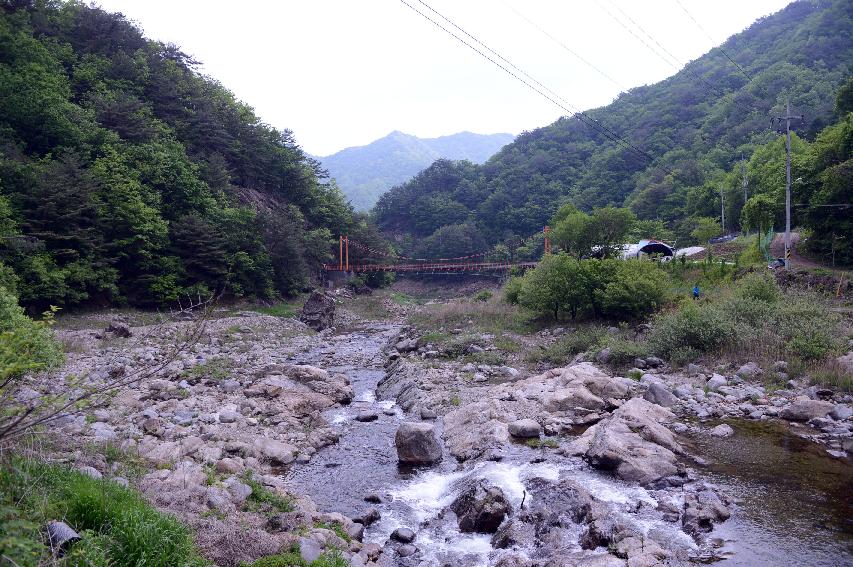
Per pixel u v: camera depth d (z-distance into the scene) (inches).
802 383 711.7
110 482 310.0
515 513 411.8
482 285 4579.2
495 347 1111.0
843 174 1450.5
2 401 236.2
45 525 234.7
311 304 1974.7
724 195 2987.2
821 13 5393.7
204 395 761.0
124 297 1793.8
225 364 1017.5
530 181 5713.6
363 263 3735.2
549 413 650.2
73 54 2491.4
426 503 458.0
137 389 756.0
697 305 1031.6
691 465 492.1
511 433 586.9
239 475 441.7
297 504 415.5
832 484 446.6
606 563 321.7
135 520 261.3
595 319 1259.8
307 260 2967.5
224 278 2101.4
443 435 626.5
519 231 5231.3
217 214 2274.9
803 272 1296.8
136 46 2893.7
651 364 866.1
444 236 5118.1
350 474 521.0
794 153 2513.5
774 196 1978.3
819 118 2945.4
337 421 706.2
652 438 530.3
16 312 573.3
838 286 1180.5
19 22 2269.9
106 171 1888.5
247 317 1833.2
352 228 3779.5
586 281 1249.4
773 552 345.4
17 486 253.3
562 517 393.1
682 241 3002.0
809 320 858.8
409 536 390.3
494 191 5851.4
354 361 1204.5
